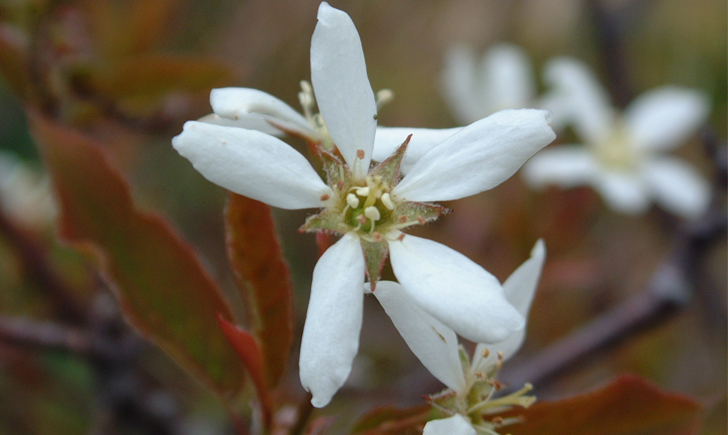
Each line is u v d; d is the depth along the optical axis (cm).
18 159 23
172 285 12
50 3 15
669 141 22
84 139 13
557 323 18
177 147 11
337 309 11
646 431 12
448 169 11
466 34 27
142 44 17
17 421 18
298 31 25
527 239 17
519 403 12
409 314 11
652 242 23
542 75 26
